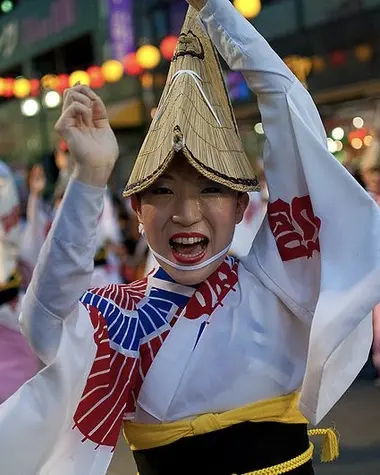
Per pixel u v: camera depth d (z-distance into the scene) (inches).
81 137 55.1
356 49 273.4
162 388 62.6
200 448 62.9
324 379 58.5
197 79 63.9
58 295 55.6
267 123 64.2
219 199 62.6
